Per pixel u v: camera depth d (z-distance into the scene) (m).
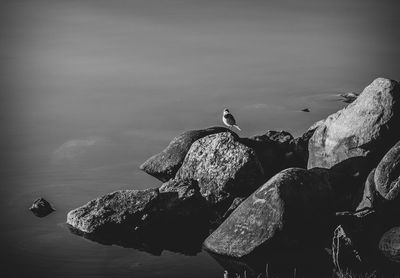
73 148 29.95
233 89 41.41
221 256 19.48
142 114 35.81
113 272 19.05
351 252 18.08
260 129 32.78
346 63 48.78
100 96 40.16
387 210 19.66
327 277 17.89
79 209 21.81
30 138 31.56
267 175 24.48
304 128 32.84
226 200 22.47
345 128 22.59
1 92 41.09
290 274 18.25
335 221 19.41
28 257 19.89
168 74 46.09
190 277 18.69
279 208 19.00
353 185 21.78
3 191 24.83
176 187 22.25
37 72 46.78
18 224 22.05
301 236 19.02
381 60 49.50
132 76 45.53
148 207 21.28
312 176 19.83
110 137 31.67
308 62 49.34
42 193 24.67
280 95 39.72
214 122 34.25
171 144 26.19
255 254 18.98
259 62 49.62
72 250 20.27
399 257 17.98
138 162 27.98
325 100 38.38
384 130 21.89
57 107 37.50
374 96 22.31
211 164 23.03
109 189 25.08
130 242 20.66
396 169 19.83
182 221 21.53
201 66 48.53
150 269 19.17
